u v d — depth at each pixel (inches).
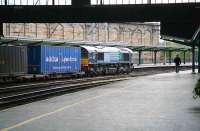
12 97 812.6
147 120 432.5
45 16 1252.5
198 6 1183.6
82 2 1234.0
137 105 572.4
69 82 1391.5
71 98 682.8
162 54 3887.8
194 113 485.7
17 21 1270.9
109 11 1226.6
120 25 3403.1
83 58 1983.3
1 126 394.3
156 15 1212.5
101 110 518.0
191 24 1293.1
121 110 516.7
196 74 1668.3
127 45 2600.9
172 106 557.6
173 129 378.3
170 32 1302.9
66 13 1243.8
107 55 2150.6
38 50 1649.9
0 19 1274.6
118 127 389.7
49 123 413.4
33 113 490.6
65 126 395.2
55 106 565.3
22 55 1523.1
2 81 1424.7
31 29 2571.4
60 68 1772.9
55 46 1737.2
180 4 1192.8
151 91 825.5
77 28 2967.5
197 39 1672.0
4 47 1425.9
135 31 3560.5
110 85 1029.8
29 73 1656.0
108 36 3284.9
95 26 3142.2
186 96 708.0
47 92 960.3
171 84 1041.5
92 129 378.9
